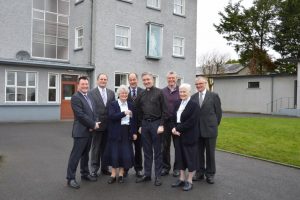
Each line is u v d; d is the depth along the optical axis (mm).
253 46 34594
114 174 6098
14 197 5141
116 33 19297
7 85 16328
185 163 5895
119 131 6055
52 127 14039
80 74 18609
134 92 6945
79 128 5793
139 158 6574
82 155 6055
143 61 20500
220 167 7398
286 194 5551
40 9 19031
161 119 6129
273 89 26969
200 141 6355
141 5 20359
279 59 34312
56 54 19891
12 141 10227
